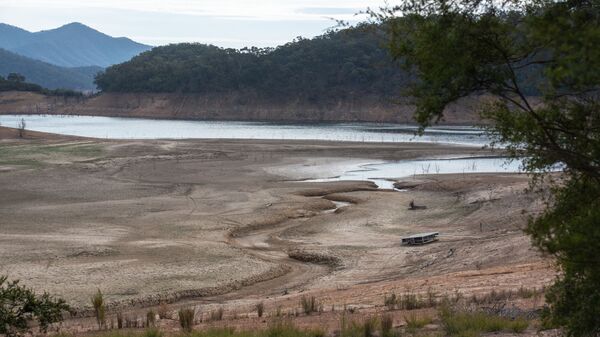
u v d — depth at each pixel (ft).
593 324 27.71
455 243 105.91
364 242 114.01
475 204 140.15
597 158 25.70
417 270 92.17
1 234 113.80
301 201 153.89
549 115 26.27
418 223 129.59
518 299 53.26
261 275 93.56
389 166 224.94
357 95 540.52
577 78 20.36
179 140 293.02
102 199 152.97
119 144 266.57
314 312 58.08
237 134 369.09
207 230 122.21
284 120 532.73
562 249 25.20
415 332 42.04
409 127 431.02
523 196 135.74
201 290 85.10
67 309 50.06
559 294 30.01
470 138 327.06
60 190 163.73
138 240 111.75
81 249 102.89
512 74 25.72
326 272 96.99
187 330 48.67
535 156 27.94
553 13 23.08
